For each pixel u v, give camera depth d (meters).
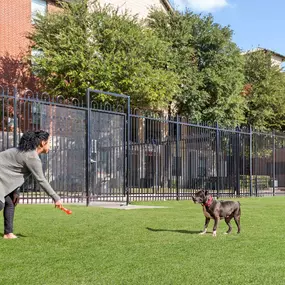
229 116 26.02
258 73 30.22
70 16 19.53
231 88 25.84
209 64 25.66
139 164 16.25
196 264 4.29
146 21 25.95
